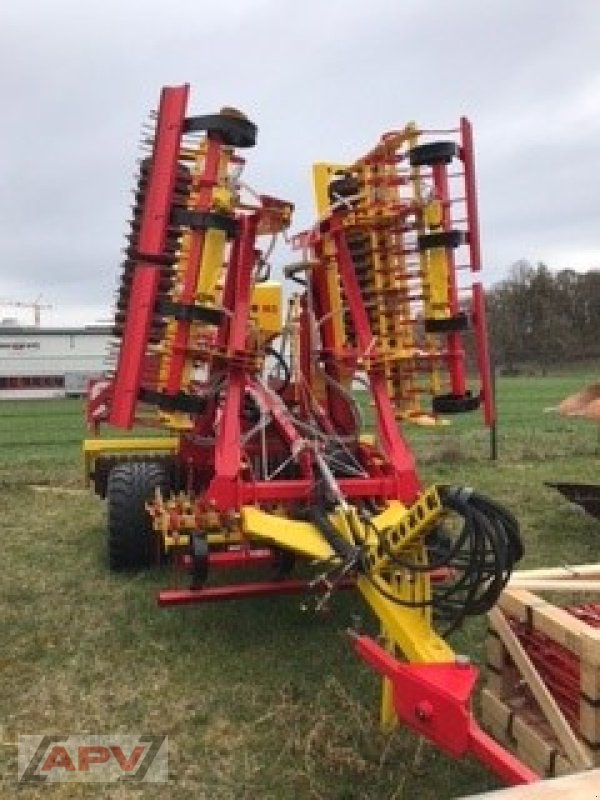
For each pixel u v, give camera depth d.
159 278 5.34
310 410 6.30
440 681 3.18
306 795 3.65
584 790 1.91
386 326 5.80
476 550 3.38
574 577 4.41
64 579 6.66
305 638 5.36
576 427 19.06
